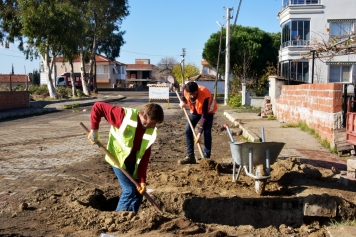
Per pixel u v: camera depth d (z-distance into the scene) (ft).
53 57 123.65
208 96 27.14
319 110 37.73
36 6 108.06
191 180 23.79
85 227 16.65
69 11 110.11
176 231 15.99
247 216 19.58
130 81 312.50
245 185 22.97
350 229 16.66
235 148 20.22
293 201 20.22
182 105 28.02
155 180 24.08
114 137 16.96
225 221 19.66
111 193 22.06
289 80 61.82
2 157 32.35
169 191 21.39
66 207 18.92
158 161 30.50
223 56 160.97
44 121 65.21
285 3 127.03
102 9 152.76
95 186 23.47
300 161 28.27
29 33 106.42
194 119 28.45
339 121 32.48
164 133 48.37
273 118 59.98
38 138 43.93
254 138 37.17
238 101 99.25
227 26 109.70
